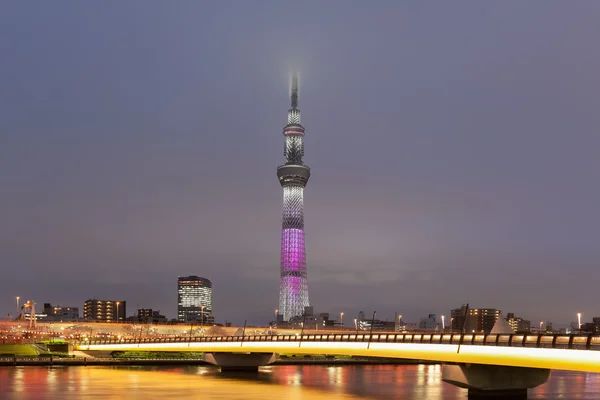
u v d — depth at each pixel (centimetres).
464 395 11756
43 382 14325
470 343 8944
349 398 11281
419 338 10006
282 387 13350
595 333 8562
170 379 15212
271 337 14412
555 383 14788
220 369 18450
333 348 11756
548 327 16488
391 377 16575
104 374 16788
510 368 9650
